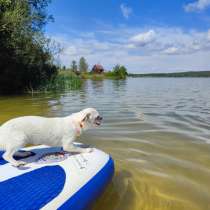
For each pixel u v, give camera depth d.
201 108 3.25
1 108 3.28
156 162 1.50
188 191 1.20
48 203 0.85
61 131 1.17
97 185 1.03
